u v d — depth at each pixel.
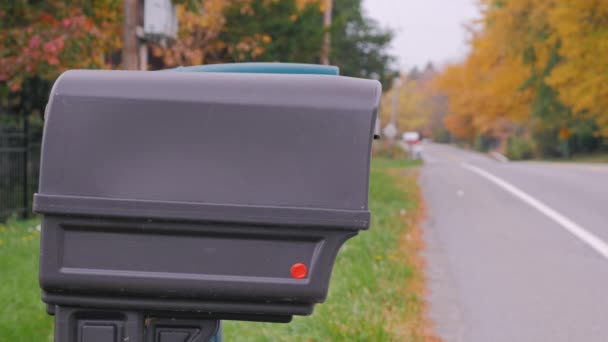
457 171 33.69
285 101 2.71
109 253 2.70
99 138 2.70
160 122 2.71
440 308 7.18
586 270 9.05
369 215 2.67
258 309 2.75
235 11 18.80
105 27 13.20
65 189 2.68
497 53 49.28
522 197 18.95
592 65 41.31
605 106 44.31
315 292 2.69
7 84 11.84
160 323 2.87
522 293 7.81
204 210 2.66
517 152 77.81
